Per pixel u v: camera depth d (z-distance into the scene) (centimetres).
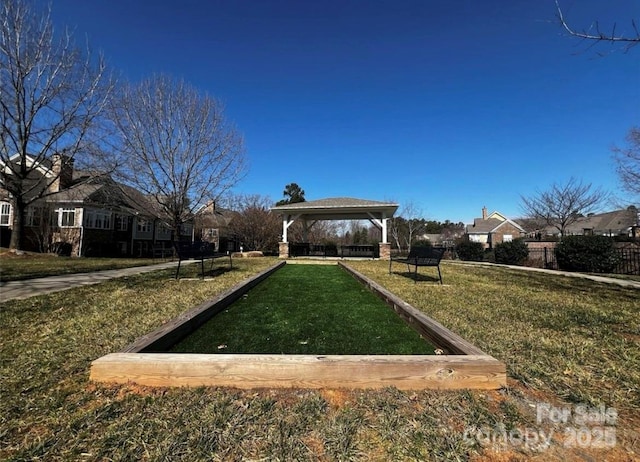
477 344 258
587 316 363
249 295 498
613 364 224
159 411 161
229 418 156
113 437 142
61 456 130
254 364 187
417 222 3416
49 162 1589
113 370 189
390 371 187
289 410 164
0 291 509
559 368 217
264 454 133
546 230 3156
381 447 139
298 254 1648
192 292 491
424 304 412
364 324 331
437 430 150
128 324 312
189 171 1464
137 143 1370
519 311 382
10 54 1157
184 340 276
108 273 769
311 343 270
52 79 1255
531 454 135
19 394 176
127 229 2136
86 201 1742
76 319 331
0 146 1240
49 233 1703
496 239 3419
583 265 1055
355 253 1698
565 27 369
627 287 635
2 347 249
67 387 184
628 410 168
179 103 1417
